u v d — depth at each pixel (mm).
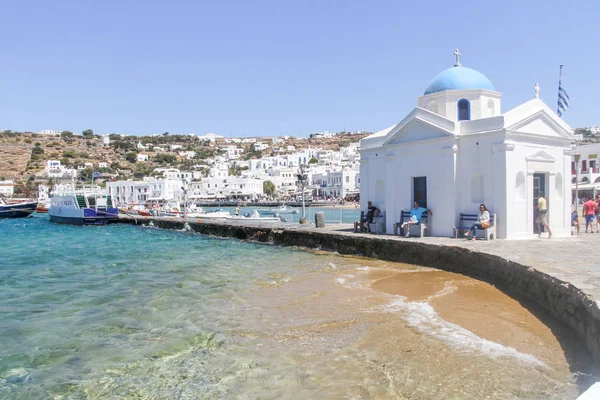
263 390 7242
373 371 7797
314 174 139625
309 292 13828
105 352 9148
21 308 12914
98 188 62844
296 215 66250
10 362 8758
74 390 7500
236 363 8344
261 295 13672
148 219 50531
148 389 7449
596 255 13758
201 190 136625
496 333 9445
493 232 18375
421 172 21219
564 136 20484
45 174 156750
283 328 10281
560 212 20406
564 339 8828
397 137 22703
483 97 22297
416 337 9297
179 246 29594
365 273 16844
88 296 14352
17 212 75000
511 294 12641
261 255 23641
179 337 9883
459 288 13664
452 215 19828
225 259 22359
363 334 9641
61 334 10375
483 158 19094
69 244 32406
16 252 27531
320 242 24859
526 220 19016
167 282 16328
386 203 23203
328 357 8477
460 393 6902
